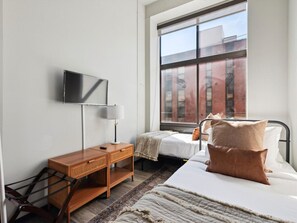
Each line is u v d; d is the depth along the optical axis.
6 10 1.60
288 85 2.13
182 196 1.07
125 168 2.74
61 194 1.78
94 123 2.52
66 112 2.14
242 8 2.92
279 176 1.41
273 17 2.26
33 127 1.82
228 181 1.34
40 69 1.87
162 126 3.95
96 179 2.23
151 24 3.67
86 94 2.29
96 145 2.55
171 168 3.15
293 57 1.93
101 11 2.62
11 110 1.65
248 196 1.12
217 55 3.29
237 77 3.16
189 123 3.68
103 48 2.66
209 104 3.46
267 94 2.30
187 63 3.63
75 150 2.25
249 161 1.37
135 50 3.40
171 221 0.83
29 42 1.77
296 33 1.82
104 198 2.12
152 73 3.73
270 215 0.91
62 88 2.08
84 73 2.36
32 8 1.79
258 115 2.35
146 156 2.97
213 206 0.97
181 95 3.77
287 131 1.88
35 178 1.80
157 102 3.90
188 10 3.36
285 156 2.08
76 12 2.25
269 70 2.29
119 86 3.01
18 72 1.69
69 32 2.16
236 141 1.57
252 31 2.39
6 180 1.62
